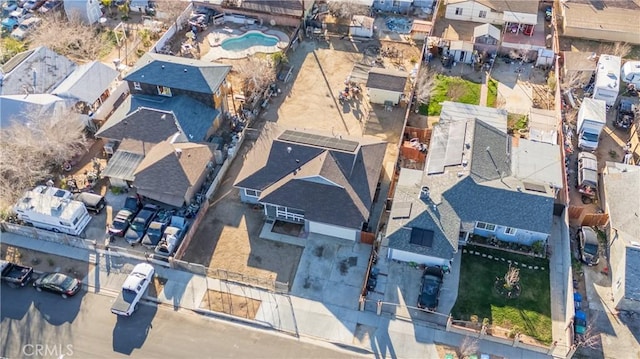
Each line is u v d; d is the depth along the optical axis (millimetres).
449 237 46219
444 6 81125
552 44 73500
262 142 56375
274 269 48344
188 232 50250
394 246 46469
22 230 51406
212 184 54812
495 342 42500
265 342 43344
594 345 42312
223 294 46719
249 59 70188
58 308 45938
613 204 50062
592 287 46344
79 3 78188
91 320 45062
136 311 45625
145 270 47125
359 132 61875
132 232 50375
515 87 68000
